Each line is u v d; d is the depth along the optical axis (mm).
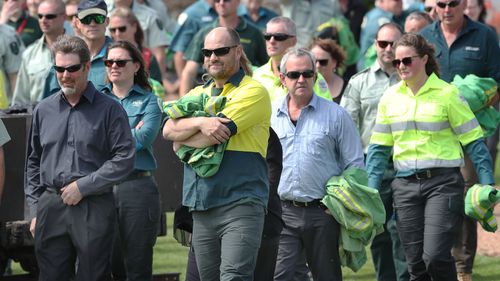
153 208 32188
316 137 30938
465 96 35375
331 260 31141
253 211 28172
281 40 36031
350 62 49406
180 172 34781
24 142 32375
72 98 29266
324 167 30953
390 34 36000
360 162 31016
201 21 49125
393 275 36938
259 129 28531
